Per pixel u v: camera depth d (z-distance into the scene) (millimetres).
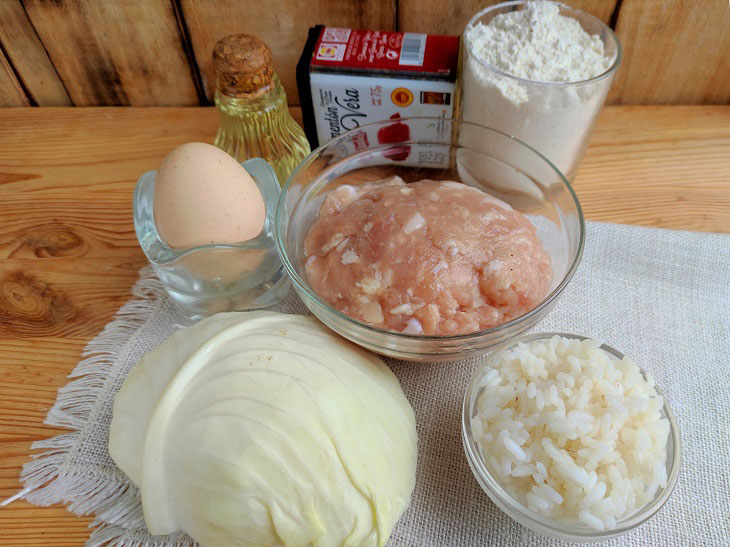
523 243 200
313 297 187
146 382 190
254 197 214
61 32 282
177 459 167
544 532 164
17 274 248
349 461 164
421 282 187
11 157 293
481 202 211
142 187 229
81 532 183
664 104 301
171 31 282
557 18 242
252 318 195
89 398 211
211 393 170
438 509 186
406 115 255
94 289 244
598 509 158
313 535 161
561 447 170
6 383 217
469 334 176
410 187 219
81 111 315
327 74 244
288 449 160
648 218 258
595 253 245
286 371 174
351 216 208
